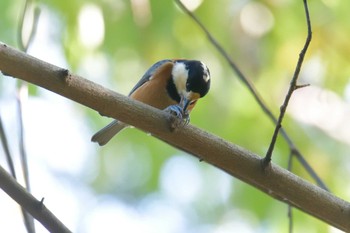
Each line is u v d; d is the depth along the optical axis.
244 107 12.28
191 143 6.14
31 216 6.34
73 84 5.82
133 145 14.28
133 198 15.30
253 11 11.85
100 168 15.24
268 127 12.21
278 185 6.20
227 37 11.88
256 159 6.17
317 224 11.97
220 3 11.82
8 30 12.01
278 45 11.98
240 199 13.12
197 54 11.88
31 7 9.54
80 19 11.20
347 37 11.85
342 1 11.80
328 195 6.24
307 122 12.37
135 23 11.22
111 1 11.44
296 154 8.01
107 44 11.77
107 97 5.95
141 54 11.81
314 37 11.86
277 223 12.45
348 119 12.40
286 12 11.90
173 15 11.57
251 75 11.99
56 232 5.88
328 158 12.27
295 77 5.94
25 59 5.73
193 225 14.55
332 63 12.06
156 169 14.40
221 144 6.16
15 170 6.83
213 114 12.22
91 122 14.66
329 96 12.34
